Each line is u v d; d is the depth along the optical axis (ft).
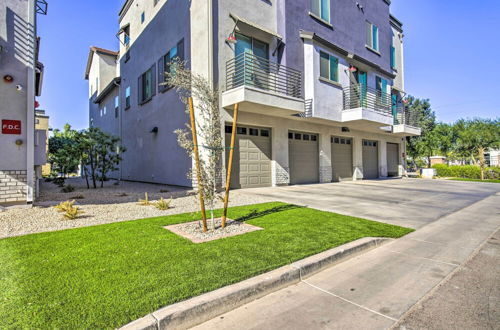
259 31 41.70
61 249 13.91
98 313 8.51
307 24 46.55
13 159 23.30
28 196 23.97
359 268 13.75
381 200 32.37
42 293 9.60
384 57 66.90
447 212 26.48
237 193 35.01
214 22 37.37
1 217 20.44
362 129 60.54
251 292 10.56
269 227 18.88
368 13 62.34
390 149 75.77
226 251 14.05
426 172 77.66
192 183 39.09
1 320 8.09
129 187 43.70
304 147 50.24
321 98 46.14
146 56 54.39
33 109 24.32
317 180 52.42
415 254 15.72
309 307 10.12
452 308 10.10
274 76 39.93
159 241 15.35
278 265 12.41
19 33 23.82
